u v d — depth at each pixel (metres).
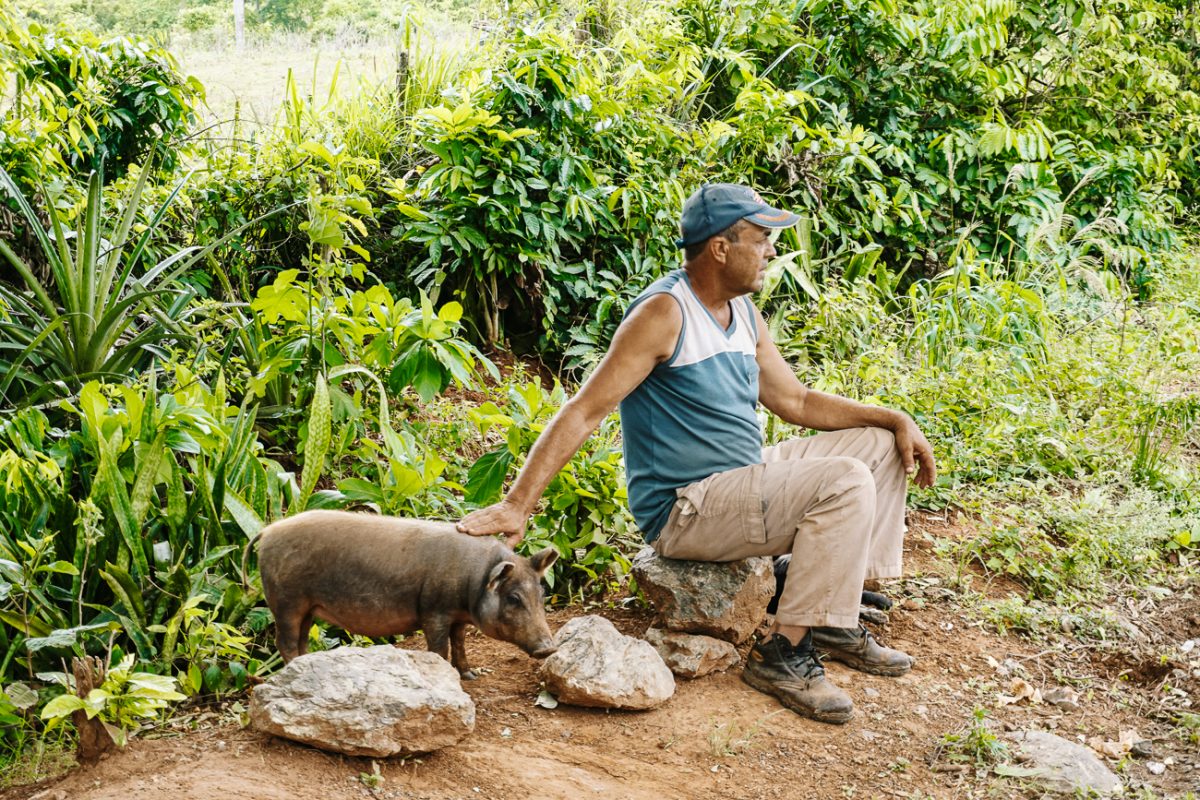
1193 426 6.26
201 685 3.45
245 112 8.62
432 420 5.46
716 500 3.59
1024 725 3.65
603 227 6.58
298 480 4.78
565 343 6.54
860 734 3.50
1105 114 9.96
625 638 3.58
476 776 3.00
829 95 8.34
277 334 5.36
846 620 3.47
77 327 4.86
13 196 4.91
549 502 4.36
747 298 3.85
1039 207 8.19
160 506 4.15
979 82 8.83
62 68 6.61
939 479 5.40
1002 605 4.35
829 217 7.59
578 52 7.36
